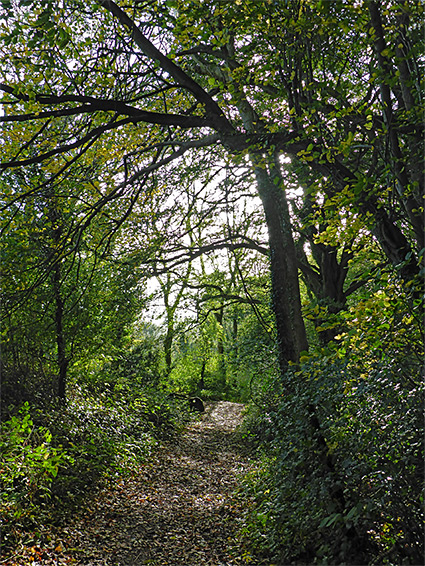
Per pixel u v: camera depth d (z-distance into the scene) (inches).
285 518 204.4
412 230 202.4
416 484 144.9
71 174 294.4
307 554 180.9
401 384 152.3
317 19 172.2
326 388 180.1
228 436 582.9
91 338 400.5
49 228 303.9
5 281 288.8
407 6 156.3
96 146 307.4
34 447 301.6
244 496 319.6
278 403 264.2
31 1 186.5
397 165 172.2
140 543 260.5
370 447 158.9
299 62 191.9
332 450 178.2
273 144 200.7
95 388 507.5
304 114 179.8
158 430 548.4
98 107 214.5
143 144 313.1
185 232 410.3
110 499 319.0
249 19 183.5
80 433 375.2
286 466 207.9
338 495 171.0
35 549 225.3
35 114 208.7
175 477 405.7
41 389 395.5
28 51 245.3
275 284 309.6
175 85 223.3
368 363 167.6
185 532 277.9
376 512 150.9
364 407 164.9
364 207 178.1
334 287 426.0
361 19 175.6
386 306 150.4
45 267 286.7
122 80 246.5
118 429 443.5
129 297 410.0
